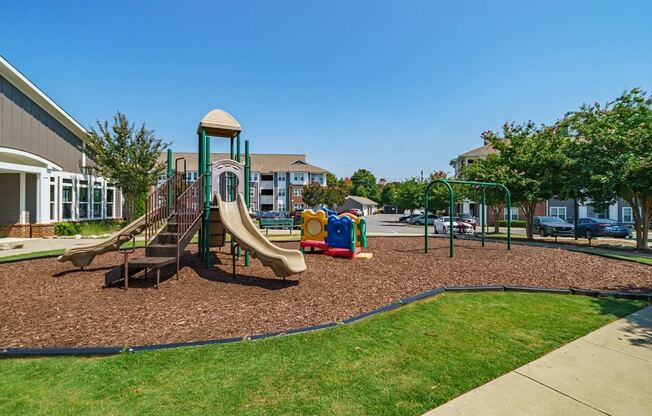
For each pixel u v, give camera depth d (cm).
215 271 718
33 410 248
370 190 9650
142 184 2112
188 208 721
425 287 596
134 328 405
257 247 638
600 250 1230
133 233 759
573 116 1551
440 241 1409
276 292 564
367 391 275
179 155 5250
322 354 336
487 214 3466
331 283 623
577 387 287
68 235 1739
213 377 292
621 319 454
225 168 819
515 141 1720
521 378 300
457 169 4291
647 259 948
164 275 682
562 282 657
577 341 380
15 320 435
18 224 1603
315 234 1012
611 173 1212
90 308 482
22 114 1650
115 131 2044
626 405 262
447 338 381
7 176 1627
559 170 1517
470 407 257
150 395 266
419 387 283
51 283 635
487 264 834
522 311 480
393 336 383
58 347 352
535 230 2192
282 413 246
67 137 1902
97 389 274
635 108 1320
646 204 1306
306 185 5097
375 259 899
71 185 1906
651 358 340
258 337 368
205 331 396
